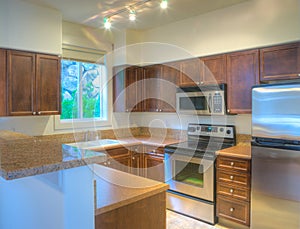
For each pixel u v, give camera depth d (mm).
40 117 3318
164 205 1581
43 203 1185
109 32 4102
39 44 2949
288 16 2623
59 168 917
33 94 2902
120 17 3420
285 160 2279
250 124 3217
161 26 3871
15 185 1346
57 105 3123
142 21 3621
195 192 3053
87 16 3354
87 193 1127
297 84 2215
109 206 1246
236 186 2705
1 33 2654
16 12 2766
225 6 3078
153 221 1508
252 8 2891
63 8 3059
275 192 2357
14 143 1350
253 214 2539
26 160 944
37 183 1213
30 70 2879
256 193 2502
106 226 1254
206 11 3244
